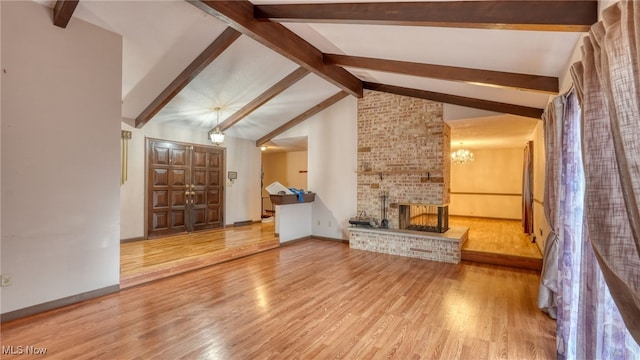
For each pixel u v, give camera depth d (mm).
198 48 4047
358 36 3424
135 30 3557
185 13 3398
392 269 4637
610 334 1648
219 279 4125
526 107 4648
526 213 6656
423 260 5156
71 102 3199
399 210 5828
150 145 6039
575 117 2463
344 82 5340
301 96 6199
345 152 6566
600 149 1469
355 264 4898
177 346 2451
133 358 2279
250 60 4574
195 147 6859
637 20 1034
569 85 2629
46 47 3010
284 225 6316
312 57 4363
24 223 2893
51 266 3076
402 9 2521
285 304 3303
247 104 5887
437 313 3111
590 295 1830
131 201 5750
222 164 7477
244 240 5965
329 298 3484
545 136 3254
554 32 2246
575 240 2414
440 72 3678
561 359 2299
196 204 6887
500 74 3350
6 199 2791
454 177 9508
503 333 2713
